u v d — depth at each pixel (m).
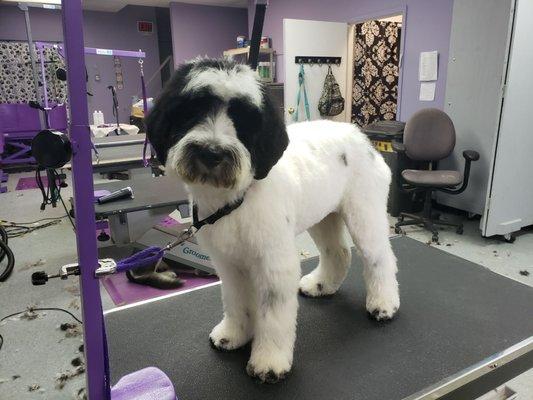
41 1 4.21
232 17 7.64
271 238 1.01
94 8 7.59
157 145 0.96
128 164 3.60
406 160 3.93
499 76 3.40
